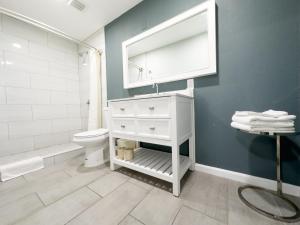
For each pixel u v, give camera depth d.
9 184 1.23
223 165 1.24
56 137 2.21
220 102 1.23
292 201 0.91
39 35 2.06
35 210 0.90
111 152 1.44
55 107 2.22
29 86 1.95
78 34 2.28
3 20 1.74
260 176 1.09
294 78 0.95
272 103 1.02
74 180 1.27
